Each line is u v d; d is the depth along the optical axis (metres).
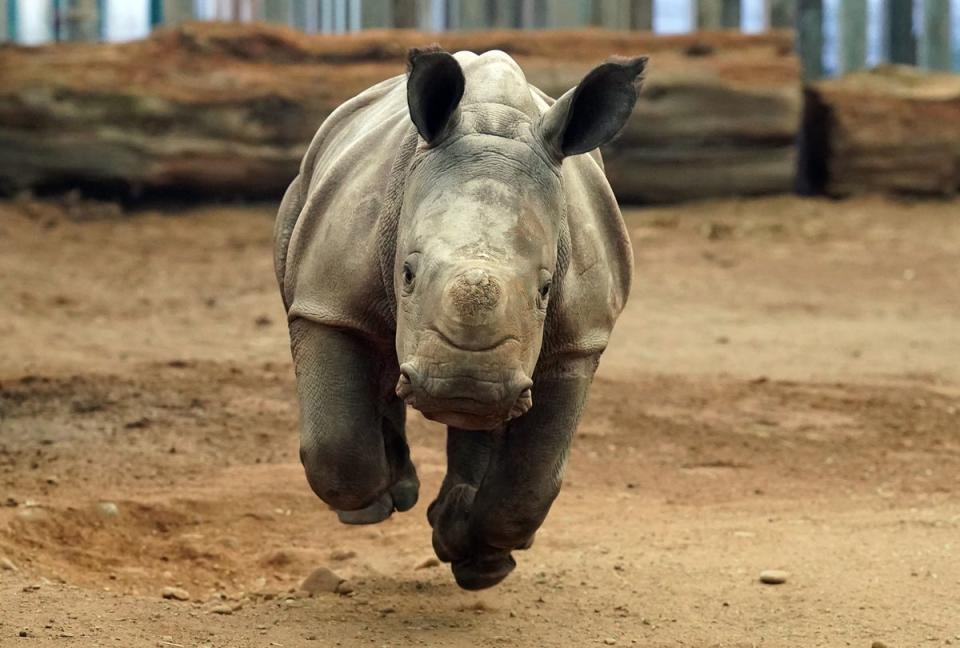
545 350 20.95
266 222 73.00
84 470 33.72
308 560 27.81
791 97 77.19
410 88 18.86
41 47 74.06
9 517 28.08
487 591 25.31
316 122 74.50
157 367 45.16
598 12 84.75
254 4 88.00
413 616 23.70
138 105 72.88
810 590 25.23
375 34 75.62
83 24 83.06
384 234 20.33
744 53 77.75
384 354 21.80
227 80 73.75
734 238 70.94
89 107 72.69
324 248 21.53
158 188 74.19
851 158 79.62
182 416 39.06
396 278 19.33
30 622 21.77
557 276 20.14
